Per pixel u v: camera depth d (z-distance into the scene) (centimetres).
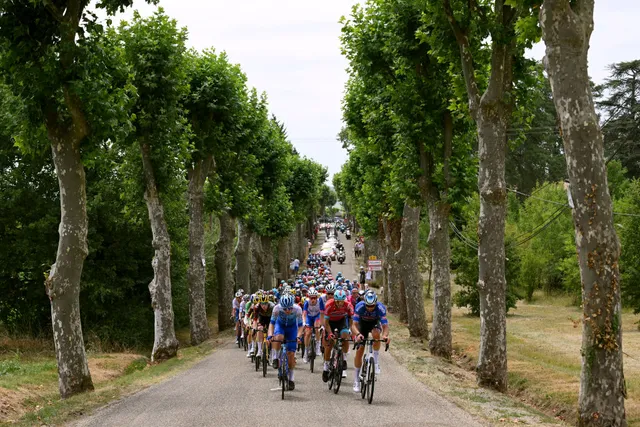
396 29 2455
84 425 1180
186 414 1242
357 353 1434
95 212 3628
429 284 6309
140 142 2744
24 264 3450
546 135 7344
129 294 4000
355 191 6041
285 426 1090
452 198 2438
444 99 2461
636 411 1413
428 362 2256
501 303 1767
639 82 5638
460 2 1798
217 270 4438
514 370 2064
